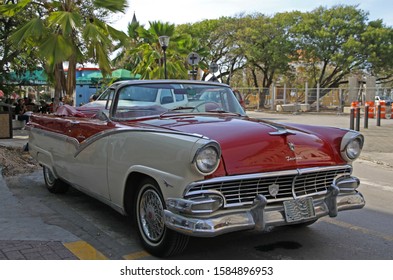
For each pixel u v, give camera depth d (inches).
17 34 458.0
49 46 454.0
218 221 134.7
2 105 495.2
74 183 212.7
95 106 220.7
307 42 1583.4
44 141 246.4
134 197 166.9
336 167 163.9
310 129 180.9
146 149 151.9
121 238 180.5
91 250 164.2
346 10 1557.6
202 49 1224.8
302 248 172.1
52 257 155.7
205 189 136.1
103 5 486.0
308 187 157.9
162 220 150.6
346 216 219.6
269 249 170.6
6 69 762.2
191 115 185.3
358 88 1253.7
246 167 142.3
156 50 927.7
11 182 279.7
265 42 1615.4
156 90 196.4
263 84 1749.5
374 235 189.3
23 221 198.4
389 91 1352.1
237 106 213.2
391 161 408.5
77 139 202.7
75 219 205.8
